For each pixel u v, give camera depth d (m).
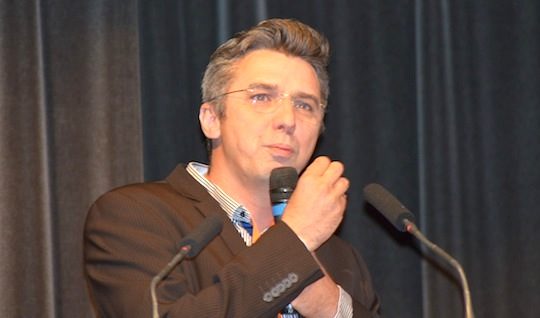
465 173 5.73
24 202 4.97
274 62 4.03
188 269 3.63
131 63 5.22
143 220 3.71
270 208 4.07
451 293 5.60
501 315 5.68
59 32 5.16
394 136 5.66
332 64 5.61
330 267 4.27
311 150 4.01
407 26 5.77
